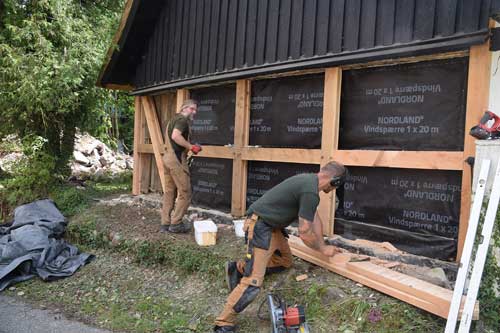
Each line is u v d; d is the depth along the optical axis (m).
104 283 5.01
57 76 7.68
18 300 4.70
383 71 4.41
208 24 6.26
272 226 3.54
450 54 3.85
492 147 3.18
